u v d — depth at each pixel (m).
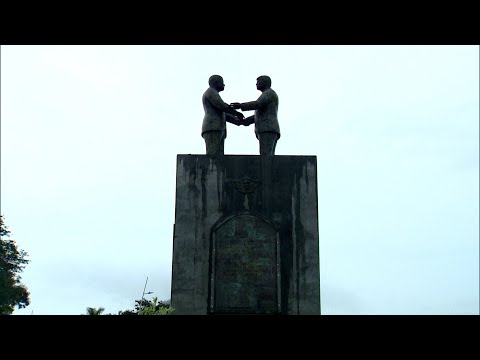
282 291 12.29
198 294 12.27
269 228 12.66
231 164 13.12
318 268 12.45
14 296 29.52
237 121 14.45
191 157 13.15
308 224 12.74
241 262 12.42
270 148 13.73
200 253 12.53
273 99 14.02
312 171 13.12
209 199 12.88
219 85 14.26
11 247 30.44
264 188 12.96
